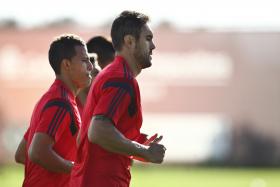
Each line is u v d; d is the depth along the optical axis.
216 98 125.38
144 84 126.75
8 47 127.19
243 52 123.62
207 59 124.75
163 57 126.56
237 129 123.81
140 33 20.78
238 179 88.81
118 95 20.05
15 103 126.00
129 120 20.47
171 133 127.50
